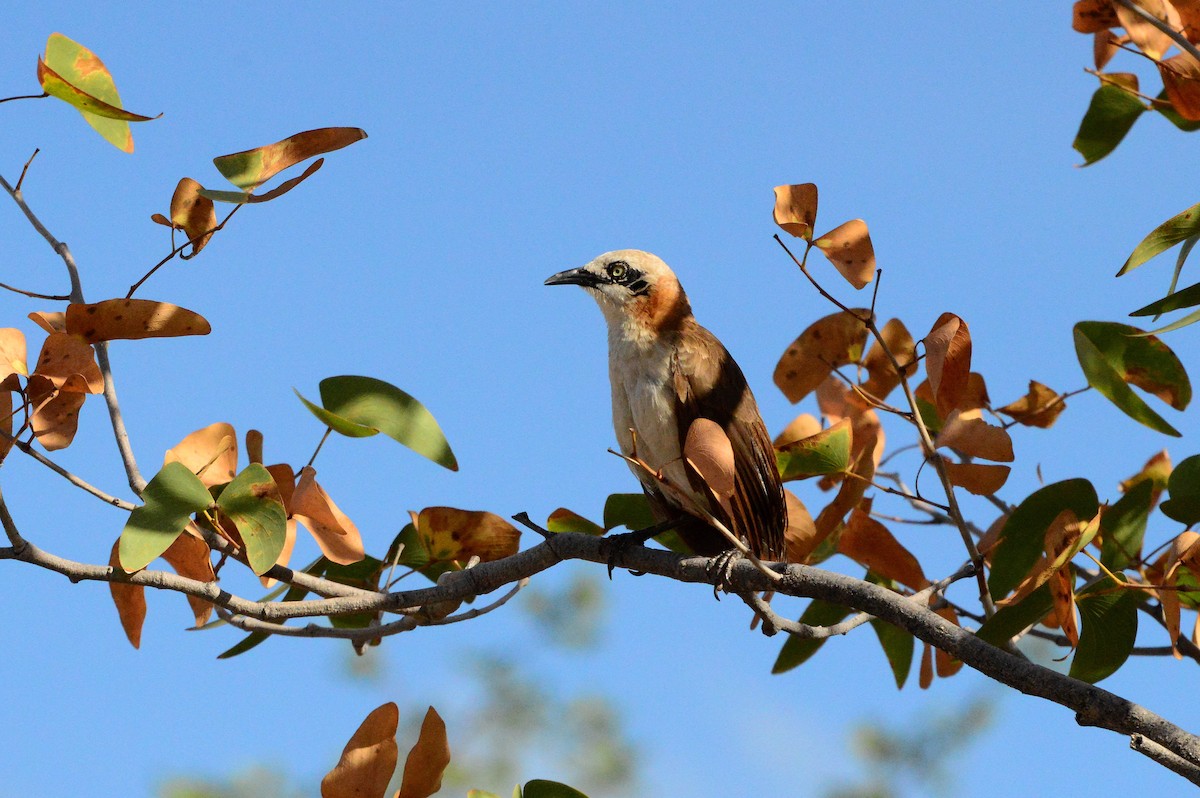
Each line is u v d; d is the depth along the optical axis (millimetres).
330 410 9328
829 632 9055
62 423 8719
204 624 9375
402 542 10844
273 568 9305
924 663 11234
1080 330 9852
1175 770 6898
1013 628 8422
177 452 9180
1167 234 8398
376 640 10078
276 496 8602
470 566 9875
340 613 9211
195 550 8797
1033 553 8594
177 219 9172
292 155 8828
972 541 8969
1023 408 11602
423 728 7555
